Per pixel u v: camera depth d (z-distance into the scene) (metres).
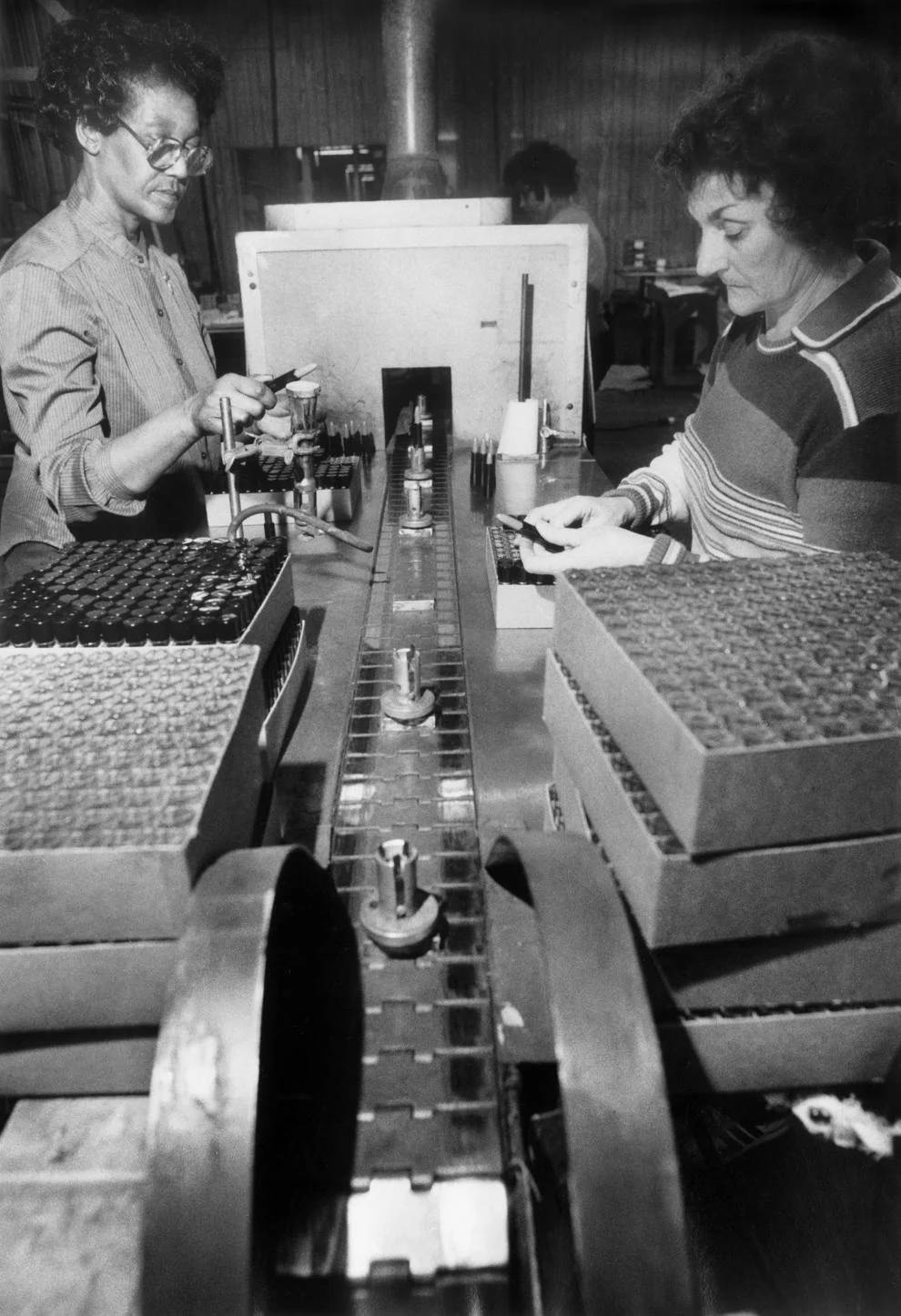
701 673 0.61
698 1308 0.45
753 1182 0.79
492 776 0.93
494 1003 0.64
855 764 0.52
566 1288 0.59
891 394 1.08
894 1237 0.65
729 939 0.58
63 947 0.54
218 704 0.70
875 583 0.80
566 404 2.37
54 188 3.95
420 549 1.62
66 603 0.94
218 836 0.60
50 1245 0.52
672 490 1.50
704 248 1.20
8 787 0.59
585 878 0.55
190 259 6.23
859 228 1.13
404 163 3.64
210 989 0.48
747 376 1.29
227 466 1.28
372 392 2.36
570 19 6.64
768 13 6.43
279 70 6.65
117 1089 0.61
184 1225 0.43
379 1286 0.50
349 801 0.88
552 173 4.40
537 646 1.23
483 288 2.23
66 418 1.44
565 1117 0.47
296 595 1.41
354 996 0.64
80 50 1.34
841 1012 0.62
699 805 0.51
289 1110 0.56
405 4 3.35
